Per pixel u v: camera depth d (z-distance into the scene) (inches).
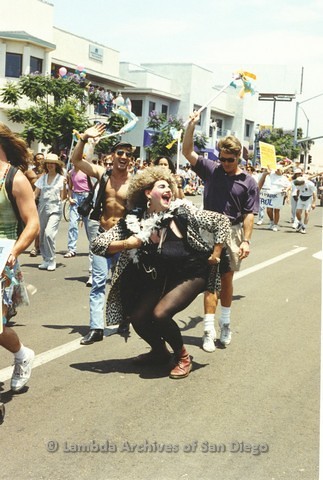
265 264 462.0
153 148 1669.5
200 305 320.5
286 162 816.9
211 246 210.5
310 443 164.7
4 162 183.9
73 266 431.5
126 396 192.4
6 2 1395.2
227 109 2411.4
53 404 184.5
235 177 248.1
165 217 201.3
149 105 1884.8
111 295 210.2
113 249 201.9
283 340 259.4
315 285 382.6
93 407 183.2
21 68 1371.8
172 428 170.9
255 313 306.2
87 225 365.1
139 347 243.4
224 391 199.2
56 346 241.8
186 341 253.8
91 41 1646.2
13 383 192.1
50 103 1182.9
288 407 187.8
